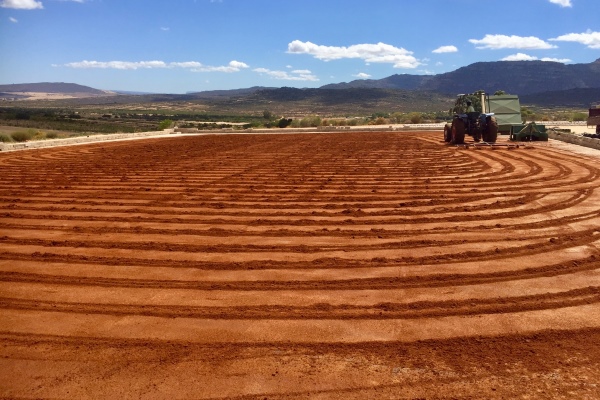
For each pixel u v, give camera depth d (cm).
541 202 1016
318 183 1288
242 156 1939
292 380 420
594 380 412
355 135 3116
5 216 985
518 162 1584
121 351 471
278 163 1698
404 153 1914
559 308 543
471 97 2322
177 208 1041
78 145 2567
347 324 517
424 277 634
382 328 507
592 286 596
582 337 481
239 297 587
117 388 413
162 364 448
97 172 1551
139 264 703
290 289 609
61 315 549
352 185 1250
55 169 1630
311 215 960
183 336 498
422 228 849
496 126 2166
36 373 438
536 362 440
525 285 603
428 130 3484
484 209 973
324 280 633
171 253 748
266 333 501
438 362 443
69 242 808
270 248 763
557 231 814
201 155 1995
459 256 706
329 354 460
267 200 1098
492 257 700
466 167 1502
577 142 2138
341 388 409
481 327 504
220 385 415
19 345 486
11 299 592
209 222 923
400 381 416
